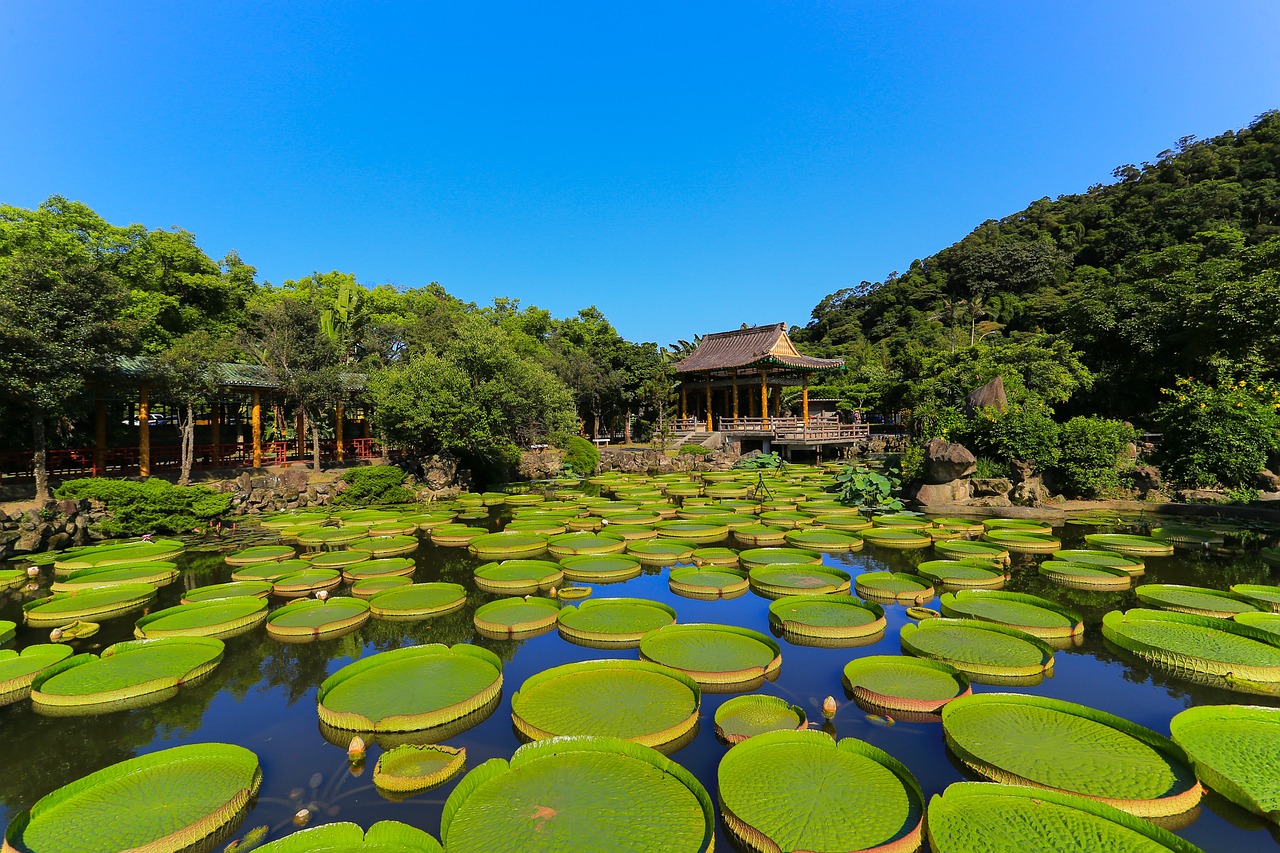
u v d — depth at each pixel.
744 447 39.41
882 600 10.06
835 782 4.79
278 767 5.45
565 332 50.69
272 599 10.45
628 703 6.24
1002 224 91.56
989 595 9.67
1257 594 9.25
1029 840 4.07
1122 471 18.73
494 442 23.67
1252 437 17.44
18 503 14.95
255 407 24.03
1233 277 25.77
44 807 4.64
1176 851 3.91
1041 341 35.69
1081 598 9.92
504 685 7.02
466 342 24.23
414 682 6.84
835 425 39.59
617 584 11.33
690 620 9.16
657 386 44.62
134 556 13.05
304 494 20.28
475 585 11.26
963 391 34.91
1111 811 4.27
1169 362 27.48
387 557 13.30
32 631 9.04
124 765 5.17
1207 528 14.23
